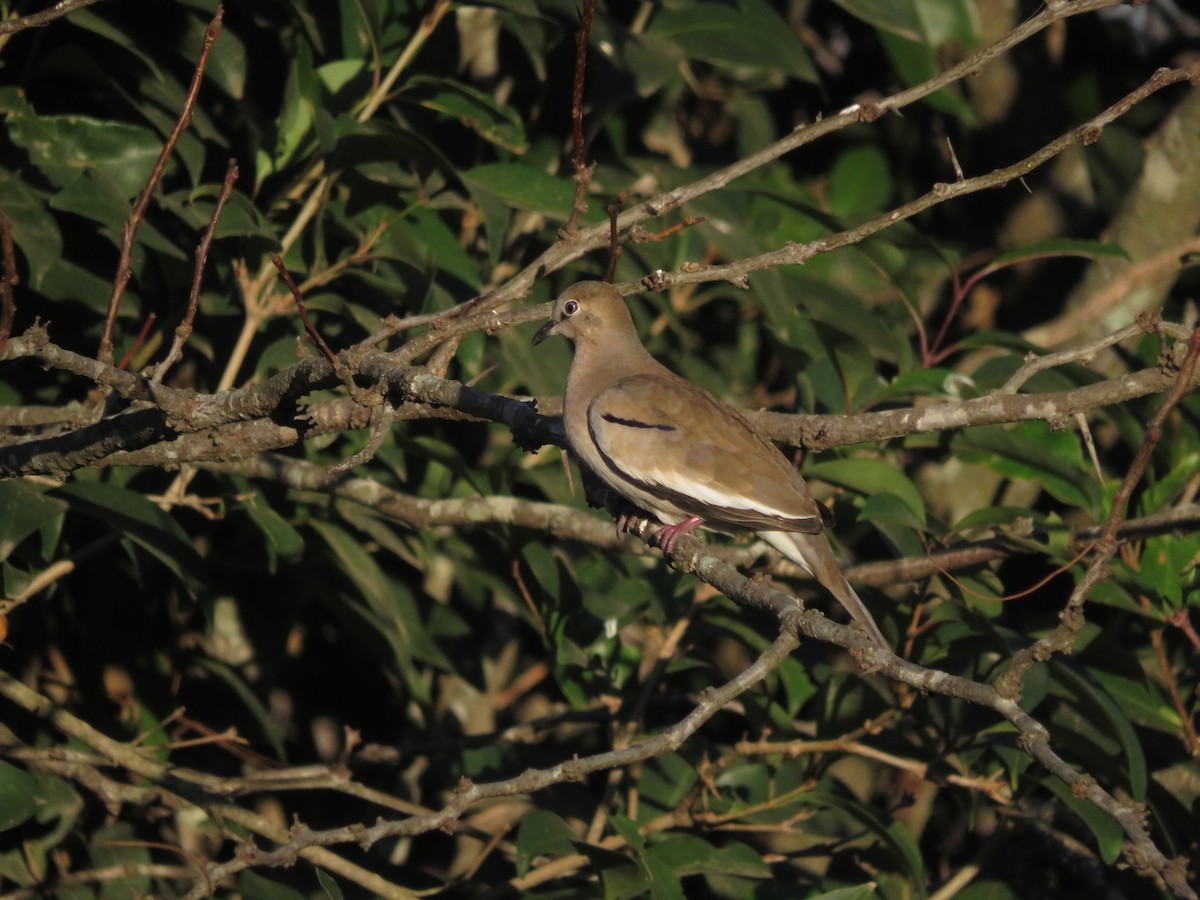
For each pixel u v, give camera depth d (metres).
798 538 9.35
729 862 10.06
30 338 7.09
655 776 11.70
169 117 10.20
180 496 10.48
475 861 11.28
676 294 12.95
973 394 10.42
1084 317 12.85
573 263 11.88
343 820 14.07
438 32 11.52
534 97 12.03
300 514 11.28
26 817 8.93
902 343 11.55
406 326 8.41
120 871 10.96
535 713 14.47
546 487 11.87
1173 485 10.91
